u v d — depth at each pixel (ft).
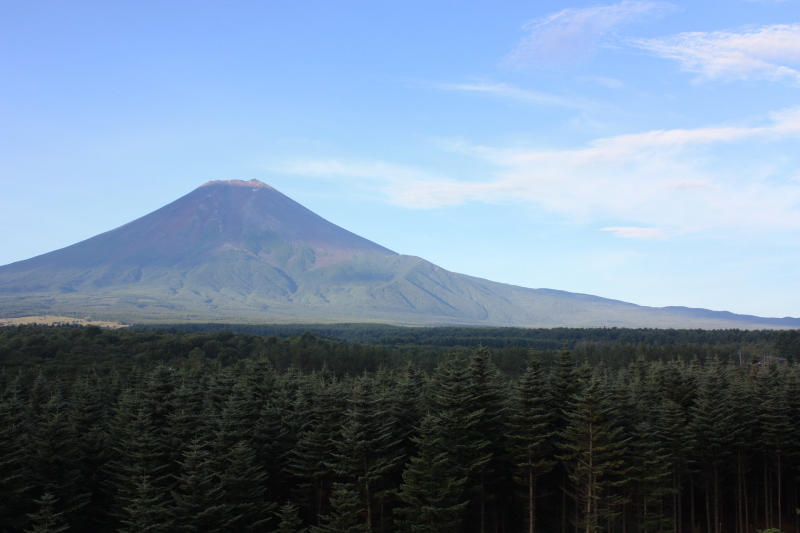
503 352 433.89
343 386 245.24
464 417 192.85
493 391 207.51
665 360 453.17
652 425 222.69
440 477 181.57
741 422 233.55
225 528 176.65
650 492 202.49
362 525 174.70
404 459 212.02
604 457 194.90
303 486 196.13
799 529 238.89
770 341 563.89
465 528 209.15
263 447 203.31
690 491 244.42
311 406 233.14
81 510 188.85
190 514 169.78
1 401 199.52
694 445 218.59
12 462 168.55
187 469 178.29
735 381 255.91
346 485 181.57
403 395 220.64
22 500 170.19
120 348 414.62
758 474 257.96
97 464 194.59
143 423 200.75
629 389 245.65
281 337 593.42
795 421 240.94
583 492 199.31
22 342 390.63
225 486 183.32
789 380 249.55
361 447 185.26
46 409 211.20
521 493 207.41
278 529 179.11
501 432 206.39
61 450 183.11
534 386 202.18
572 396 200.64
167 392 234.17
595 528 186.80
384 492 187.52
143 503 165.37
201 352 414.82
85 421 221.25
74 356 376.48
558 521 226.38
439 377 222.69
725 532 243.60
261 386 248.73
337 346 492.54
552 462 195.93
